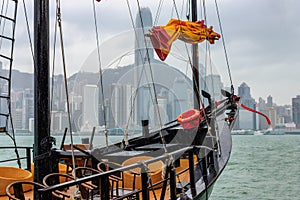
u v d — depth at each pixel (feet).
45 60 17.72
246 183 111.24
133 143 26.09
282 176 122.62
